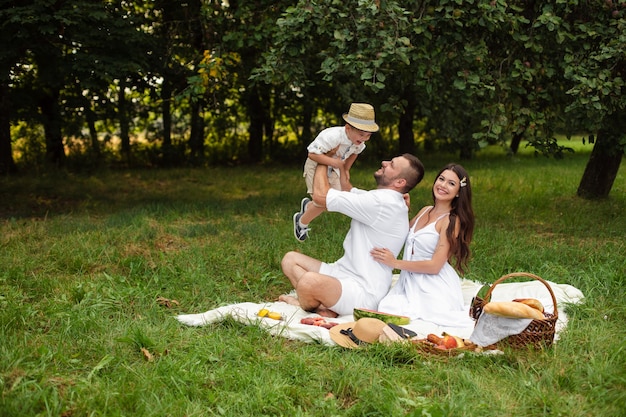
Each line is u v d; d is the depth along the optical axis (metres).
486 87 7.16
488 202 10.91
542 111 8.27
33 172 14.56
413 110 17.73
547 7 7.24
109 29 9.03
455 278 4.93
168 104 17.62
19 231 7.80
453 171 4.80
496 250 7.17
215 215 9.48
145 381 3.62
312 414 3.41
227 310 4.84
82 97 12.09
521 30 7.60
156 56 10.30
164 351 4.12
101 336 4.33
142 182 14.31
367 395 3.53
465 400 3.46
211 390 3.63
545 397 3.49
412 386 3.71
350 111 5.15
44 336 4.36
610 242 7.45
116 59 9.11
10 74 9.88
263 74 8.22
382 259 4.86
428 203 11.01
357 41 7.40
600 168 10.95
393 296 4.91
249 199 11.09
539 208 10.15
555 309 4.20
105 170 16.16
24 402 3.29
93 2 9.10
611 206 10.10
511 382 3.78
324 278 4.87
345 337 4.40
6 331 4.39
